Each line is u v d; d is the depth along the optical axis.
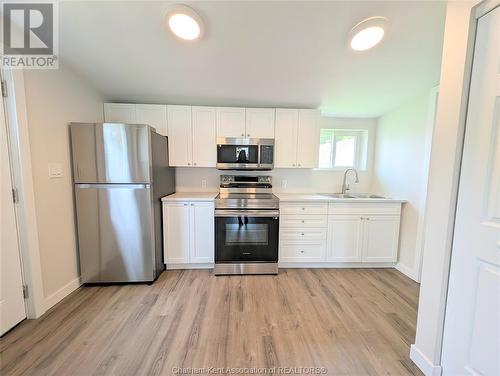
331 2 1.55
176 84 2.48
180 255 2.70
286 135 2.93
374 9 1.60
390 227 2.78
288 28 1.75
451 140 1.23
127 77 2.36
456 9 1.20
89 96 2.48
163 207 2.63
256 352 1.53
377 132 3.36
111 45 1.91
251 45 1.91
